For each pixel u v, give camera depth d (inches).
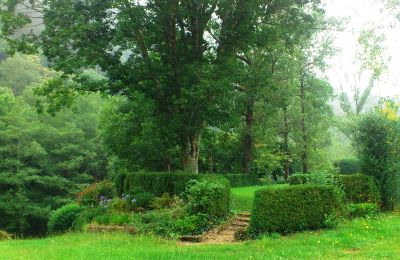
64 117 2063.2
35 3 760.3
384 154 627.2
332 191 520.1
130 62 796.0
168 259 357.4
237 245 442.3
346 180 610.2
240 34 802.8
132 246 447.5
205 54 876.0
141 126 1155.3
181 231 526.6
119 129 1178.0
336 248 391.2
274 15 864.3
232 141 1414.9
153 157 1154.7
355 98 1641.2
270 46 930.7
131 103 1116.5
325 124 1382.9
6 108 1850.4
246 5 763.4
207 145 1380.4
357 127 656.4
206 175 756.6
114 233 552.1
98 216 655.1
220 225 580.4
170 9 762.2
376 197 610.5
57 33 723.4
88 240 507.2
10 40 762.8
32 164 1780.3
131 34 780.0
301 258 349.4
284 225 497.4
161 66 797.2
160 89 807.1
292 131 1342.3
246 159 1348.4
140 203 699.4
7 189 1659.7
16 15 759.1
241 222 624.4
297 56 1250.6
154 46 847.1
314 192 513.7
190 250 412.8
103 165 1945.1
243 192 892.0
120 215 618.8
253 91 916.6
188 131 775.7
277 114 1291.8
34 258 376.2
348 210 534.3
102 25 759.1
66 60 733.9
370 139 639.1
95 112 2210.9
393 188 622.2
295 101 1334.9
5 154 1684.3
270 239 464.8
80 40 743.7
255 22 804.0
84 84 807.1
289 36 872.3
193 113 765.3
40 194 1726.1
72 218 837.2
